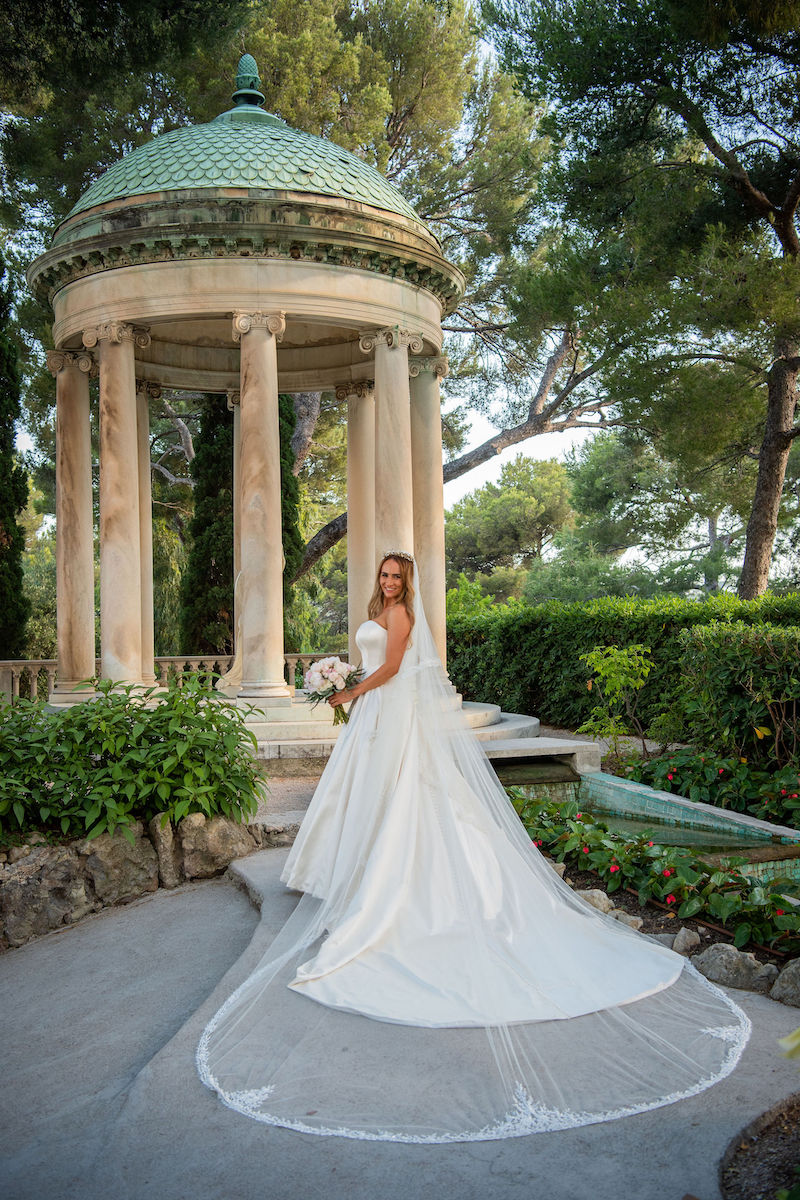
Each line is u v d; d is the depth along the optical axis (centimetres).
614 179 1447
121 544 893
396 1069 308
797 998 362
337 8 1858
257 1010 352
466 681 1515
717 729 853
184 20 1087
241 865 554
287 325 1188
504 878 416
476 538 3753
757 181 1387
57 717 568
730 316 1248
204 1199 246
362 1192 246
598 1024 338
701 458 1470
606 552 2859
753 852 587
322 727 853
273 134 949
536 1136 268
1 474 1309
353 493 1198
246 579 875
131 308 883
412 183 1908
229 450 1577
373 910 397
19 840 517
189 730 579
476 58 1923
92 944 479
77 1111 309
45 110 1562
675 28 1248
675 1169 249
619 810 812
